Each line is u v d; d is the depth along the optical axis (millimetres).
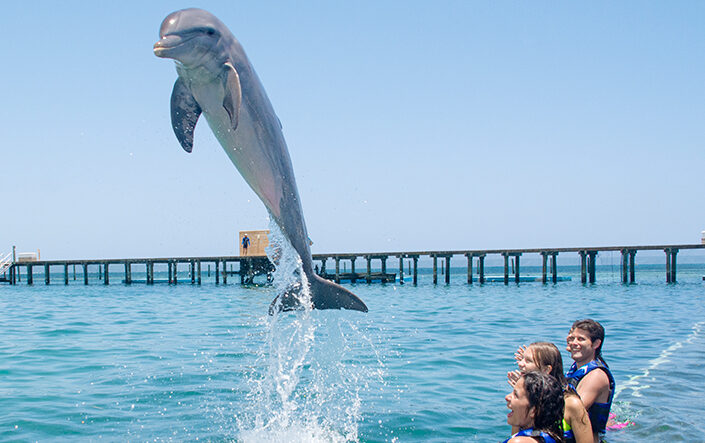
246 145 5578
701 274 59125
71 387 8805
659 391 8609
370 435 6742
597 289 32594
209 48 5012
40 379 9328
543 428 3809
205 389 8688
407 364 10398
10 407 7738
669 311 19797
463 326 15570
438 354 11305
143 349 12023
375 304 22953
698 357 11219
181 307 22188
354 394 8383
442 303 23375
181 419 7277
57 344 12773
